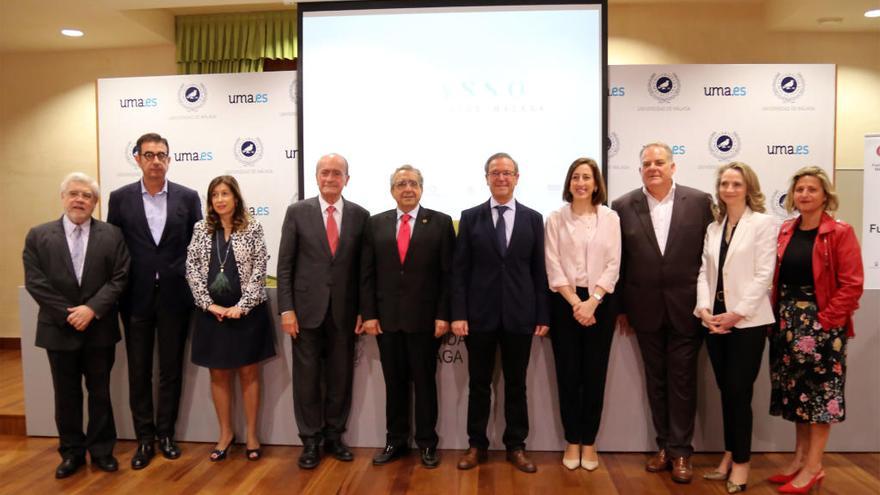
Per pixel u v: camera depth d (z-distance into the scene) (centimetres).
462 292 273
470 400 281
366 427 305
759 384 293
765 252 244
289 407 309
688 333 262
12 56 577
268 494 252
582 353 277
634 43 524
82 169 577
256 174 461
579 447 280
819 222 246
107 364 280
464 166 423
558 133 416
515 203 275
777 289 253
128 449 307
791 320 247
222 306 277
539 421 299
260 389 309
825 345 240
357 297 289
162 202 297
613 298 269
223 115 462
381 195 428
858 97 528
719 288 254
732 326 247
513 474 271
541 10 409
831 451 294
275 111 456
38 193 584
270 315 304
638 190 278
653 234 267
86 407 319
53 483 266
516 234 268
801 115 439
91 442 280
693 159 442
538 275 272
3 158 585
